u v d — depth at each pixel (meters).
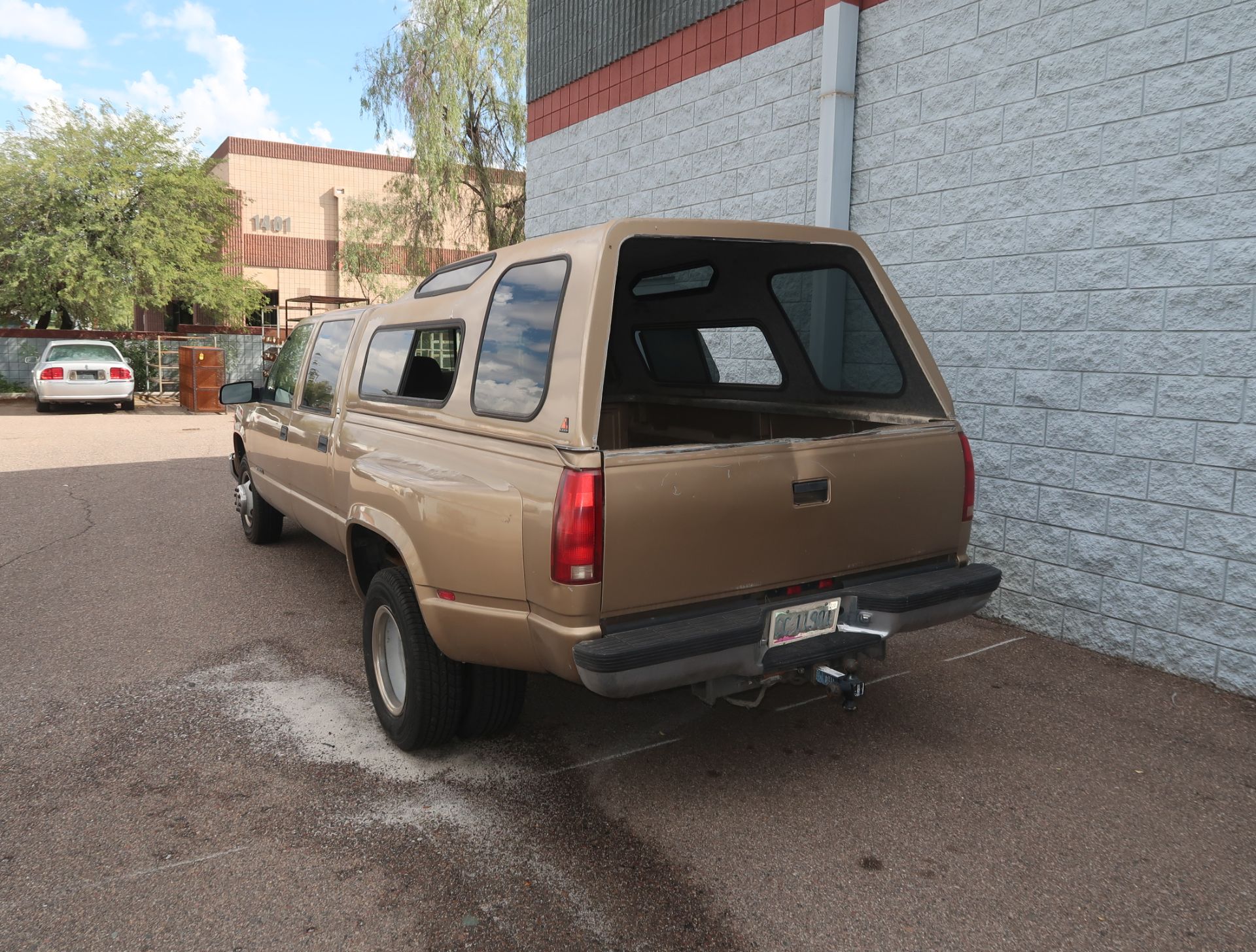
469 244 26.30
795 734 3.93
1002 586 5.41
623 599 2.84
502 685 3.62
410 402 3.96
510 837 3.10
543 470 2.90
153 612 5.55
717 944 2.55
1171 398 4.53
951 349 5.61
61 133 23.80
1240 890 2.82
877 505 3.37
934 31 5.61
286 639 5.10
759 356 4.82
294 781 3.48
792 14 6.73
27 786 3.41
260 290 30.23
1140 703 4.26
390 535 3.56
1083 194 4.85
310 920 2.64
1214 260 4.32
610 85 8.85
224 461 12.21
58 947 2.52
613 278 2.97
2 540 7.43
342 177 37.97
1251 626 4.29
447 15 22.50
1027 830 3.16
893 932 2.61
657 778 3.53
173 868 2.90
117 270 23.44
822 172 6.22
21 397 23.05
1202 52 4.31
